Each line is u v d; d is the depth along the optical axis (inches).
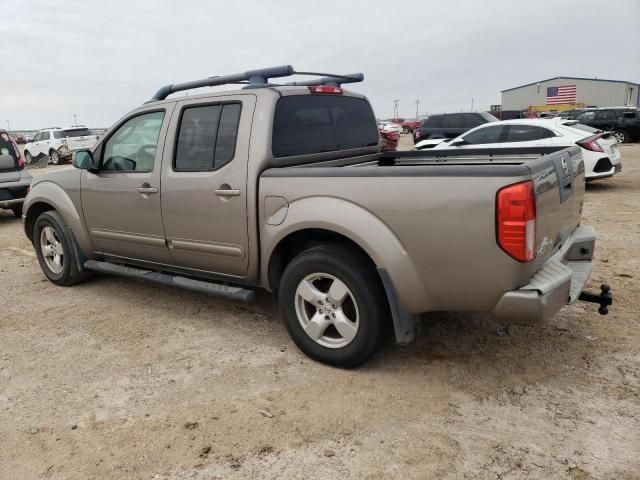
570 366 133.7
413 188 116.6
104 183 181.3
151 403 124.6
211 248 155.0
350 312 134.1
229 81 161.0
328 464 101.6
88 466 103.5
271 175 138.4
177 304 189.8
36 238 217.2
